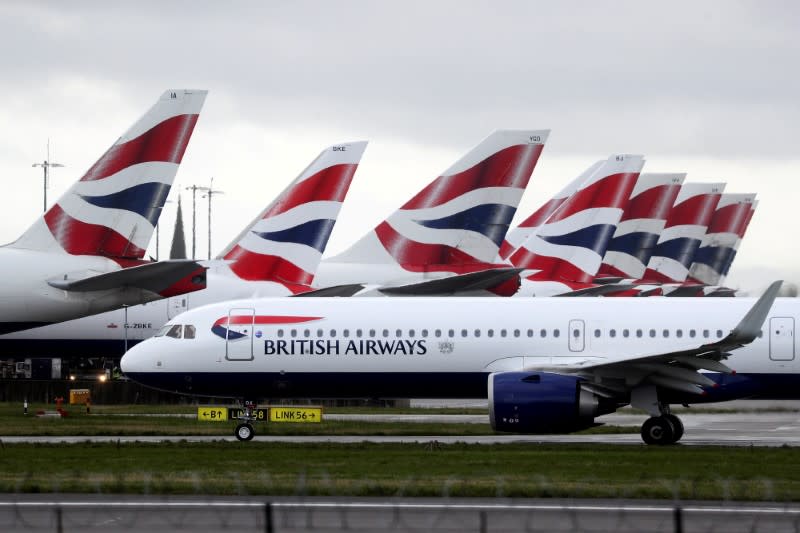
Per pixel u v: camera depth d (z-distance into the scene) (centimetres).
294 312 17288
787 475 12044
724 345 15288
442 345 16938
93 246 18862
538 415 15562
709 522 8950
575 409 15562
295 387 17200
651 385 16138
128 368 17325
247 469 12538
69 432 17988
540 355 16825
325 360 17062
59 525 8512
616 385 16112
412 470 12438
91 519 9112
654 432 16062
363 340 17038
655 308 16962
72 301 18562
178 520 9075
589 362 16662
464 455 14038
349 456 13938
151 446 15138
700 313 16838
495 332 16938
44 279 18475
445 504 9962
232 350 17150
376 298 17488
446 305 17238
